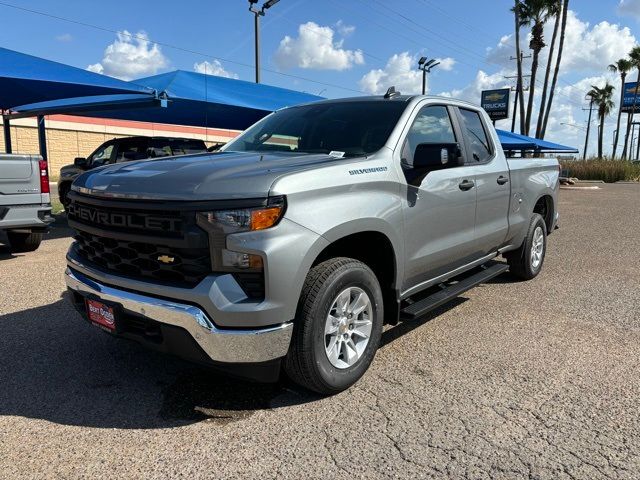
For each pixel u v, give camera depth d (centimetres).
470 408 325
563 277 669
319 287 311
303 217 300
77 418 314
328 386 329
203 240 287
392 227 362
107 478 258
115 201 317
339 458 274
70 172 1395
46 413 320
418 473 262
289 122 459
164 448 283
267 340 290
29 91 1017
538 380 365
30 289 591
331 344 331
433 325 480
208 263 289
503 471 263
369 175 349
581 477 259
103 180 341
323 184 316
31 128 2609
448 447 283
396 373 376
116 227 320
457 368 385
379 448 283
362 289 346
